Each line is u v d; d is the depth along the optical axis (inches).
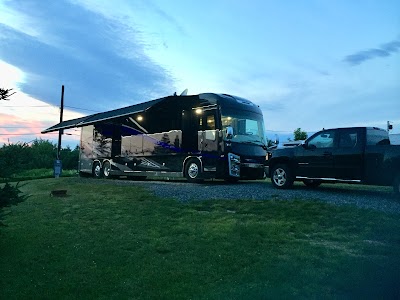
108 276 176.9
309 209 309.9
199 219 289.7
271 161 471.5
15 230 265.3
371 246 212.7
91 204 379.9
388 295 150.9
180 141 591.2
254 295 153.3
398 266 180.4
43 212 338.3
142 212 324.2
